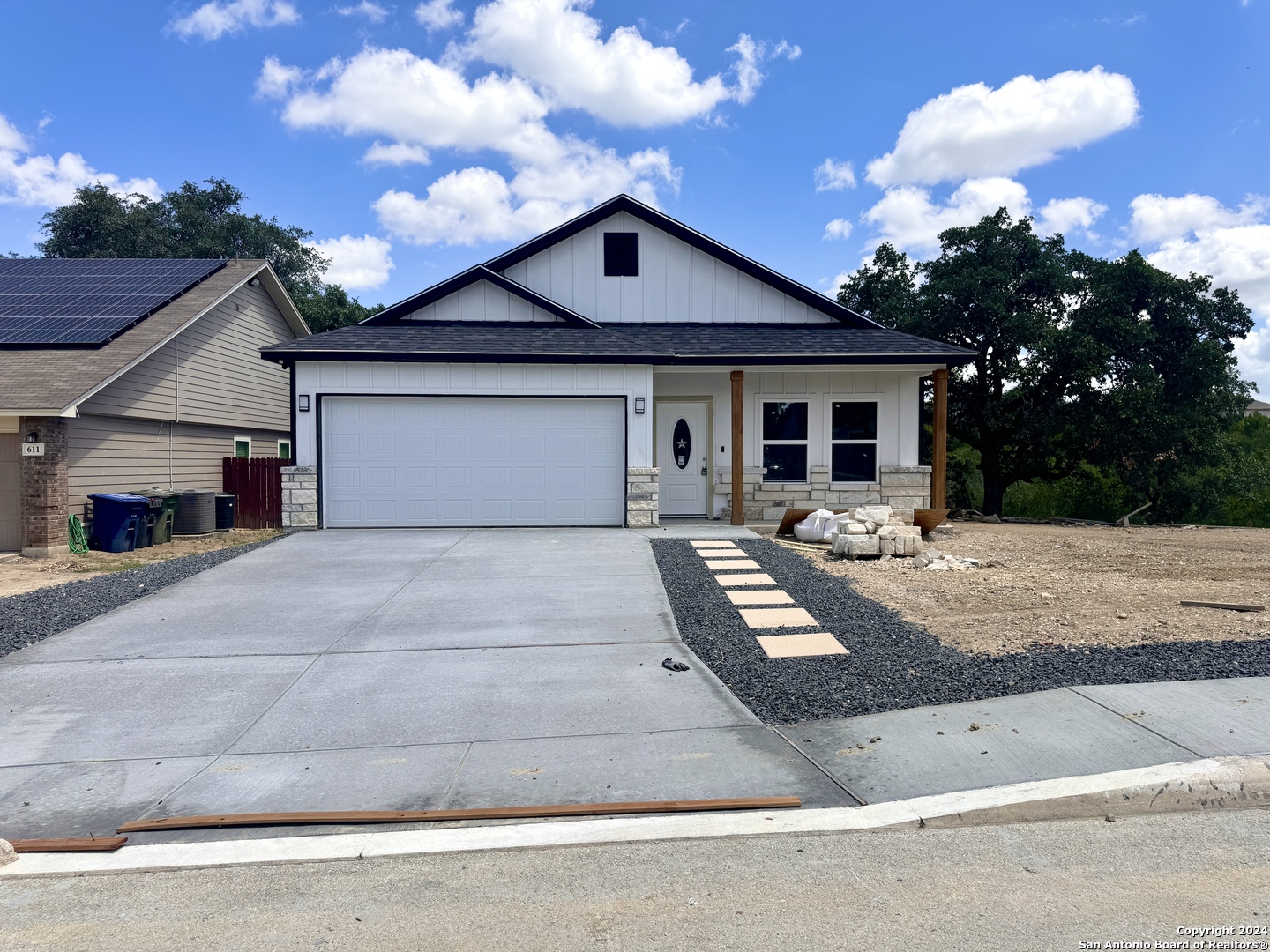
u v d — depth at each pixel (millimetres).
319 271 42812
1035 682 5488
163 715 5277
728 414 15031
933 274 24359
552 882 3348
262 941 2951
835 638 6750
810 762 4469
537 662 6281
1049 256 23500
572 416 13312
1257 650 6098
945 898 3188
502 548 11188
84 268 18578
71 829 3838
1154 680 5477
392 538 12164
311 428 13039
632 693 5590
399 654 6523
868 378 14953
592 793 4125
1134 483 24703
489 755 4629
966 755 4434
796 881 3338
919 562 10344
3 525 12367
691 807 3951
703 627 7172
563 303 15906
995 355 23484
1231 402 24391
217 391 17484
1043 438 23750
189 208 38031
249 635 7098
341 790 4207
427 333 14062
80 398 11969
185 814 3967
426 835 3746
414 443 13203
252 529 16234
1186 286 22781
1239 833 3719
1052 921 3016
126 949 2914
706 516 15227
